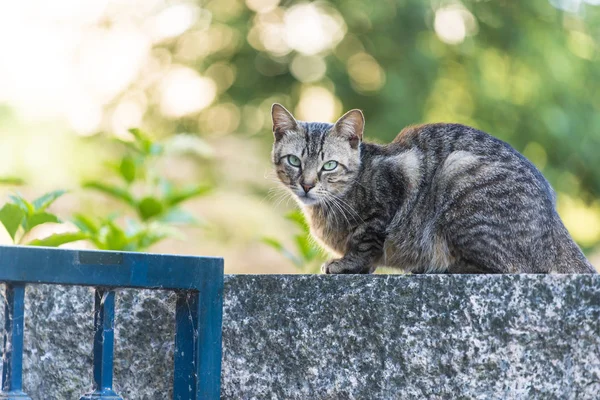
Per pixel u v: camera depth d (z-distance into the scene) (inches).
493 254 219.9
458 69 613.6
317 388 171.6
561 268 218.1
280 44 660.1
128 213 392.5
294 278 173.9
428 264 233.1
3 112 569.9
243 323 177.5
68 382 182.5
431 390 162.9
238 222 473.7
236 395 177.9
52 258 130.0
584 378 153.1
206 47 667.4
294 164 266.2
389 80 590.2
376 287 167.8
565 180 598.9
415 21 600.7
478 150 233.8
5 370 128.2
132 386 181.2
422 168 237.8
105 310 138.2
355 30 627.2
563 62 607.2
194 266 148.6
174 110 661.9
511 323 157.6
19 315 128.3
